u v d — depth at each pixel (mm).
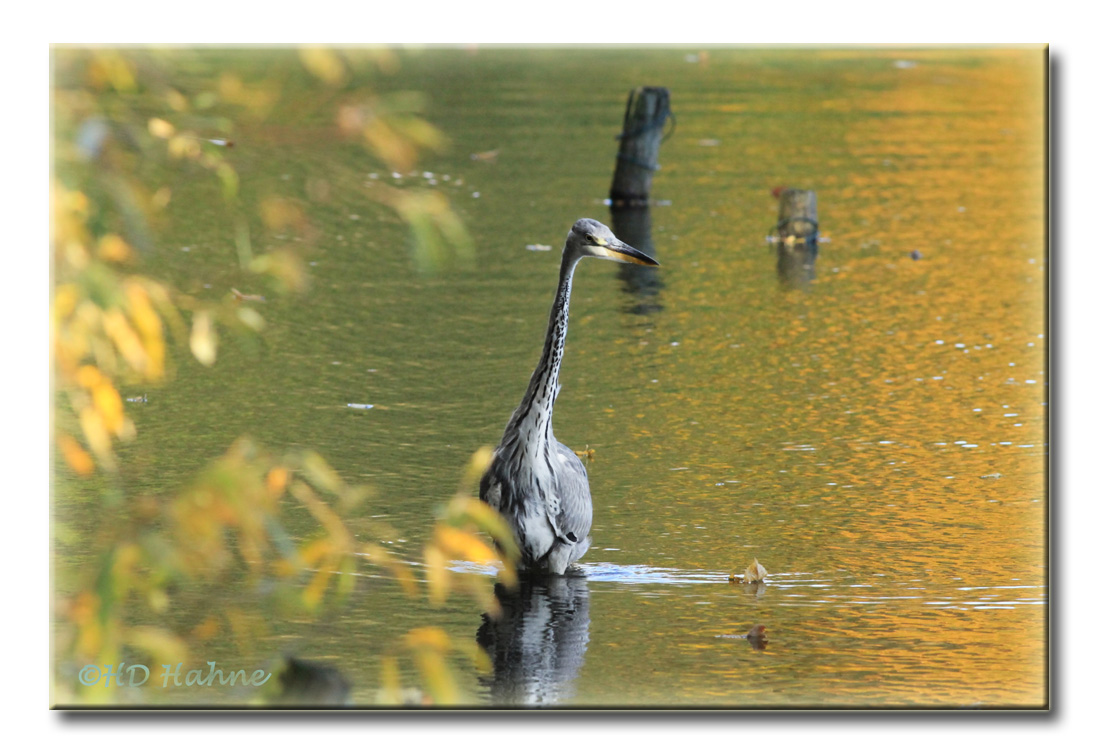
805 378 17625
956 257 24672
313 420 15453
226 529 11938
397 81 44031
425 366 17891
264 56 20453
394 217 26922
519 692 9156
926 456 14570
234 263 22547
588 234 11266
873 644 10109
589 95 43062
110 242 4785
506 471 11328
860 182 31594
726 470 14125
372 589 10953
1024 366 18125
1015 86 46688
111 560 4395
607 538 12305
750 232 26828
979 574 11438
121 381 16641
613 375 17703
